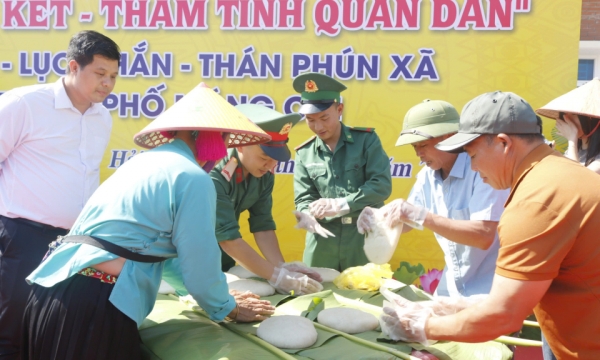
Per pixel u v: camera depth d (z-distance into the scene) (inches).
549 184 52.0
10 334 92.5
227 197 93.8
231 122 65.1
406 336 63.6
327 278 96.0
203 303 66.2
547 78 137.9
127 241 61.6
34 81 152.1
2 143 89.2
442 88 142.3
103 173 152.6
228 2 147.1
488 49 139.7
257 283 88.2
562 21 136.5
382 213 94.5
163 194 62.1
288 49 146.3
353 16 143.9
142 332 71.7
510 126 55.8
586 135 94.0
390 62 143.6
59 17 150.5
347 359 60.0
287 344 63.3
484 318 54.4
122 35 149.9
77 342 59.4
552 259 50.9
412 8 141.9
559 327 55.8
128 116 151.3
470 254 89.4
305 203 122.1
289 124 92.3
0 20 151.6
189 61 149.1
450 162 91.3
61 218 93.0
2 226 91.7
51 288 62.1
